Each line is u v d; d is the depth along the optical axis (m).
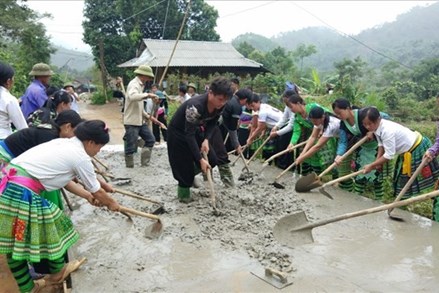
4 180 2.63
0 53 15.23
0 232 2.60
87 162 2.75
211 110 4.09
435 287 2.88
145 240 3.66
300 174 5.88
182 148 4.34
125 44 29.83
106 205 3.06
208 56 24.53
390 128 4.16
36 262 2.80
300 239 3.56
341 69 34.41
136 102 5.98
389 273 3.08
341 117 4.67
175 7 30.05
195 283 2.94
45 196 2.96
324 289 2.84
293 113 5.73
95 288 2.88
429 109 24.89
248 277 3.01
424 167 4.29
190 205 4.48
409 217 4.19
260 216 4.20
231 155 7.06
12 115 3.83
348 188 5.23
